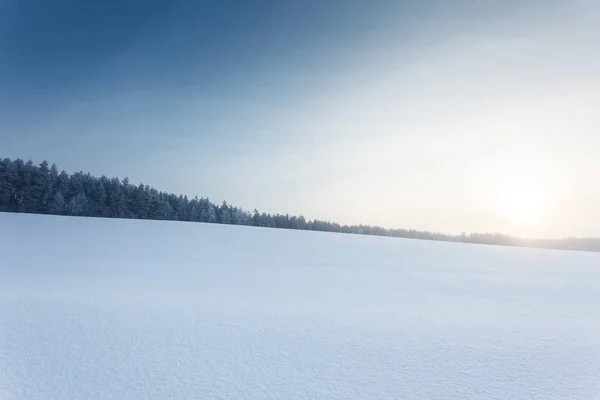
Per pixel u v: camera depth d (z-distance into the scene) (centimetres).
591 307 413
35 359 197
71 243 841
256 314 312
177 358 208
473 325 311
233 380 185
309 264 723
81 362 196
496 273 728
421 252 1222
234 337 249
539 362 231
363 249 1212
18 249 681
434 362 223
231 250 924
